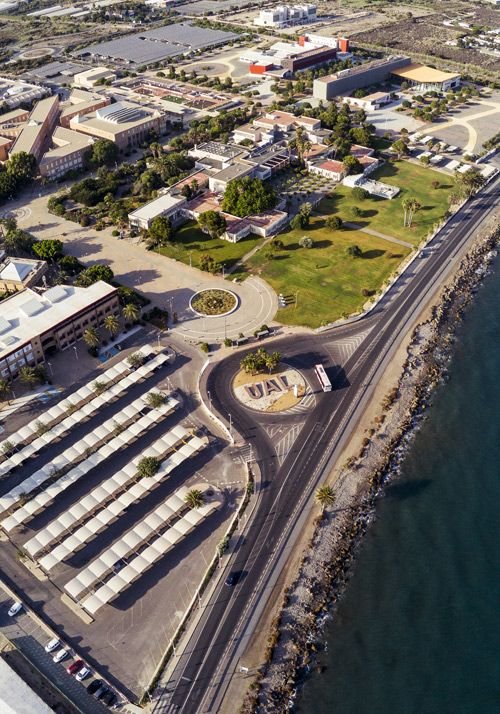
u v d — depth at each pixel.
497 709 119.56
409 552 146.75
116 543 146.12
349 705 120.94
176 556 145.50
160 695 120.75
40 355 199.00
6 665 122.56
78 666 125.06
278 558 144.12
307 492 159.12
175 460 165.12
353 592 139.00
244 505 155.62
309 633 131.38
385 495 159.88
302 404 184.25
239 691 121.50
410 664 126.62
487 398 188.00
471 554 146.12
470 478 164.00
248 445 171.75
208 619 132.75
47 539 147.50
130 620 133.38
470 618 134.00
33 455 172.50
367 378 193.00
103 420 182.62
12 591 139.38
